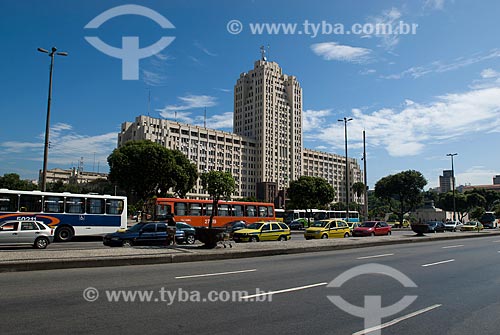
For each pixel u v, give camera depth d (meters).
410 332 6.15
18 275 10.56
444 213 97.19
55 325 6.04
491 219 66.19
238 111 151.12
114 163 51.75
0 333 5.61
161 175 52.53
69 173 156.62
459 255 17.47
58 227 24.06
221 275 11.04
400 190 65.25
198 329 6.00
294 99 152.75
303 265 13.48
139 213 54.41
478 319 6.92
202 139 127.31
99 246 20.55
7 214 22.61
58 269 11.70
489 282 10.59
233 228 30.19
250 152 140.88
